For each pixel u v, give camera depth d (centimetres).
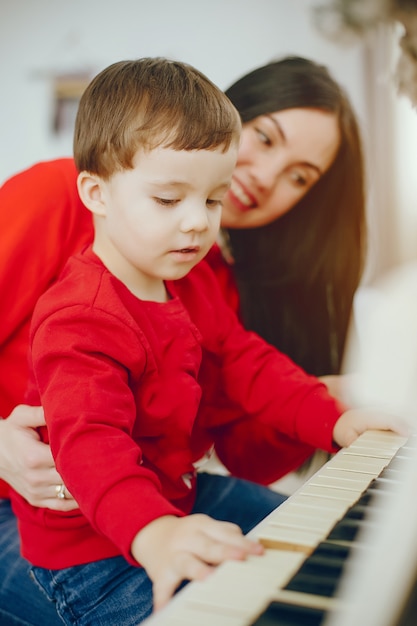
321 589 43
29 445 84
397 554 38
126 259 85
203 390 102
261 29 210
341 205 136
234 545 50
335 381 128
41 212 100
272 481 136
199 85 83
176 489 89
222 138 79
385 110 157
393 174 153
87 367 74
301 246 136
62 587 83
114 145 79
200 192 79
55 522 84
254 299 137
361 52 162
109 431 68
